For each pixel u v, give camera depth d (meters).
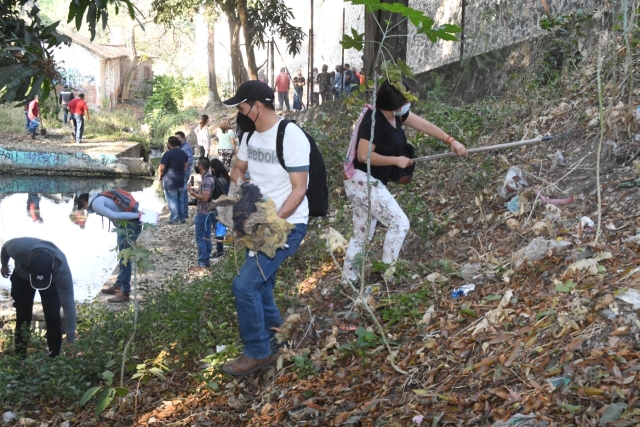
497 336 3.87
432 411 3.52
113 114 33.31
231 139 15.88
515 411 3.27
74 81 35.44
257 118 4.23
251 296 4.36
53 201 18.00
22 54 4.86
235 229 4.13
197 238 9.55
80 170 22.56
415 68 16.84
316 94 23.73
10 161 22.45
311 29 19.39
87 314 7.64
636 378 3.14
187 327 5.48
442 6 14.66
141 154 27.12
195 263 10.03
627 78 6.40
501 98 9.27
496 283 4.61
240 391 4.60
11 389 5.25
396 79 4.26
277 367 4.57
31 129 25.31
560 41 8.66
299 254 7.04
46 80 5.00
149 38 50.16
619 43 7.21
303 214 4.36
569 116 6.76
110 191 8.25
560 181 5.71
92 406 5.07
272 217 4.11
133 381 5.28
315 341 4.80
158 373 4.82
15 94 4.93
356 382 4.16
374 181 4.87
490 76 10.20
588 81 7.39
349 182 4.98
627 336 3.46
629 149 5.50
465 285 4.74
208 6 25.17
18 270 5.97
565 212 5.15
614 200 5.01
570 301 3.92
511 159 6.68
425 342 4.18
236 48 27.25
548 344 3.62
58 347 6.02
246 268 4.34
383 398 3.84
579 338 3.54
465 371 3.72
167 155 12.89
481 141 7.54
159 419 4.55
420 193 7.18
